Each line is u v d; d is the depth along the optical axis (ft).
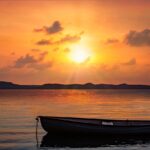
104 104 364.79
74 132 125.08
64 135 127.13
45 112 255.50
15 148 108.78
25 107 311.68
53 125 125.29
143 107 313.12
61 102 411.75
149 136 127.03
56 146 111.75
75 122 124.26
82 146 111.04
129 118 212.02
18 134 139.85
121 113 247.09
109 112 255.50
